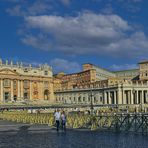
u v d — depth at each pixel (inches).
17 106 5974.4
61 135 1774.1
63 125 2038.6
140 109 5413.4
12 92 7785.4
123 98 7534.5
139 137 1585.9
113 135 1704.0
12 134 1859.0
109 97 7795.3
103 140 1508.4
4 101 7076.8
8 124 2618.1
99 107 6614.2
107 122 1952.5
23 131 2023.9
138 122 1734.7
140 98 7859.3
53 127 2260.1
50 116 2561.5
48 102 7588.6
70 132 1920.5
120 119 1856.5
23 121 2933.1
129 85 7564.0
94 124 2047.2
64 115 2054.6
